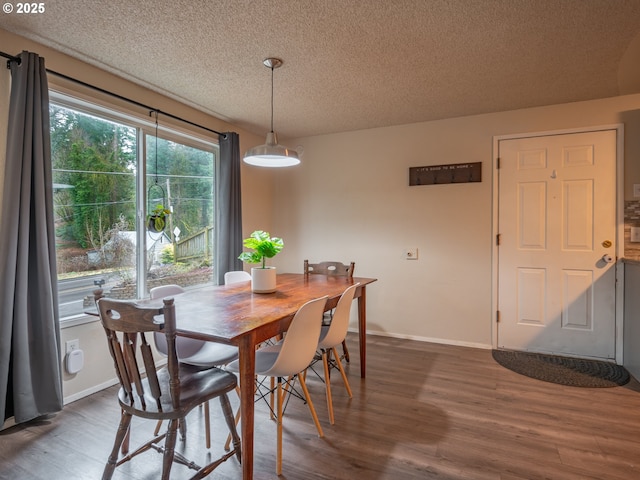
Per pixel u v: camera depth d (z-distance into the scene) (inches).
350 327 163.9
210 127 141.3
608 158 121.1
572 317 126.2
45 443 75.1
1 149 80.4
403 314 151.9
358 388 102.2
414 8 73.3
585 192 124.0
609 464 68.4
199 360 77.9
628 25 78.6
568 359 124.3
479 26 79.5
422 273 148.6
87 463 68.7
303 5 72.4
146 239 117.9
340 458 70.2
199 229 141.7
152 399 58.7
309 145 171.0
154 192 121.3
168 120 122.8
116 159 109.4
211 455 72.0
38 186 81.6
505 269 135.3
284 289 98.5
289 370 68.7
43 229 82.4
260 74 104.2
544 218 129.3
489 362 122.3
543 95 119.0
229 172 143.6
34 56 81.6
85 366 97.0
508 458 70.2
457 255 142.6
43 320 82.4
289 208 176.2
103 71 101.7
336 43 87.0
